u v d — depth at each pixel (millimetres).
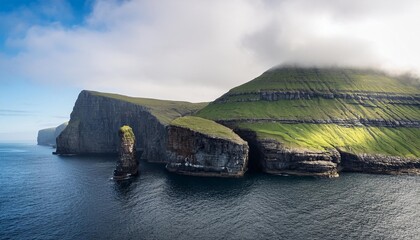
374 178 199000
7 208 125312
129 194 147250
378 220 113000
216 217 114500
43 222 108188
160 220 110625
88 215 115875
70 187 163250
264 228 103875
